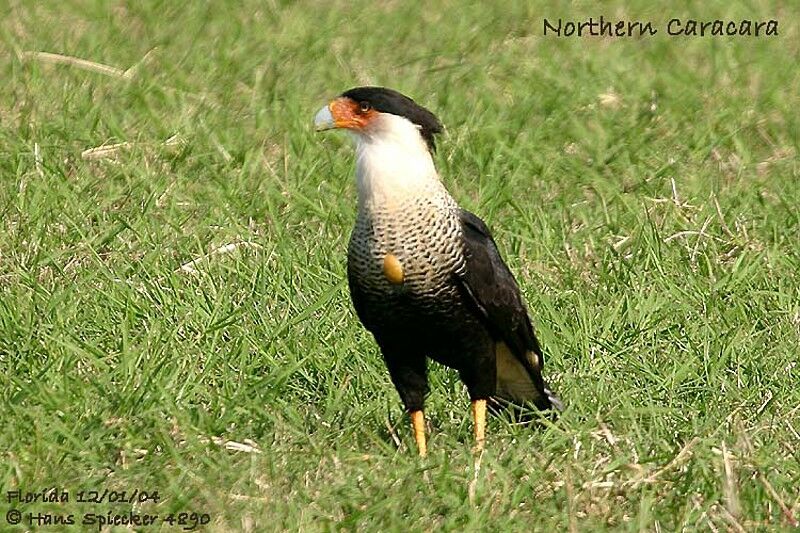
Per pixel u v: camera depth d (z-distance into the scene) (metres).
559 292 12.90
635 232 14.23
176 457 9.80
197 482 9.58
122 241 13.80
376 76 19.38
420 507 9.39
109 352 11.50
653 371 11.52
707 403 11.11
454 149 16.41
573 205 15.20
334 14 21.81
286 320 11.95
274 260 13.32
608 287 13.09
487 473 9.77
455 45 20.52
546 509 9.42
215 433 10.38
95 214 14.35
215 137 16.62
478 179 15.83
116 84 18.38
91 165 15.84
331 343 11.79
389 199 9.94
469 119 17.34
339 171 15.81
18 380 10.75
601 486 9.62
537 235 14.15
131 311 12.13
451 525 9.16
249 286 12.77
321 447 10.15
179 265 13.21
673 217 14.67
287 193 15.11
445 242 9.99
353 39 20.86
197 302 12.31
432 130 10.12
